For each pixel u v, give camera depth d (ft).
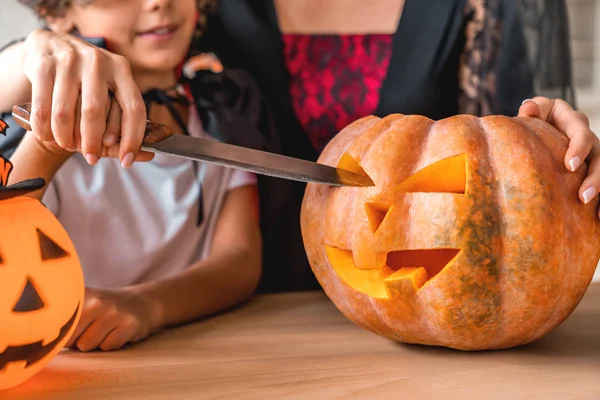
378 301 2.48
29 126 2.39
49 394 2.14
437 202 2.35
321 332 2.80
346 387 2.19
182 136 2.40
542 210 2.32
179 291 2.98
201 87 3.95
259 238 3.78
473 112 4.64
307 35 4.38
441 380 2.24
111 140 2.34
